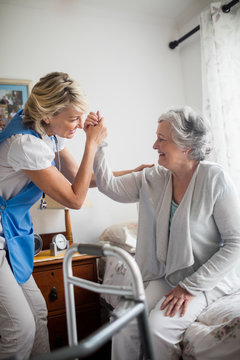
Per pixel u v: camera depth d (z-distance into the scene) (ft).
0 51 7.72
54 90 4.25
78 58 8.42
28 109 4.43
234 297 4.41
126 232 7.14
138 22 9.14
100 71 8.64
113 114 8.73
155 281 4.81
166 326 3.97
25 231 4.80
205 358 3.72
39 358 1.88
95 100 8.55
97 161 5.23
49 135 4.70
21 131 4.32
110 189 5.19
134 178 5.21
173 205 4.68
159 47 9.39
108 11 8.66
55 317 6.33
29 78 7.89
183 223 4.40
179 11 8.93
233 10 7.59
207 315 4.14
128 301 2.61
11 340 4.17
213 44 7.73
